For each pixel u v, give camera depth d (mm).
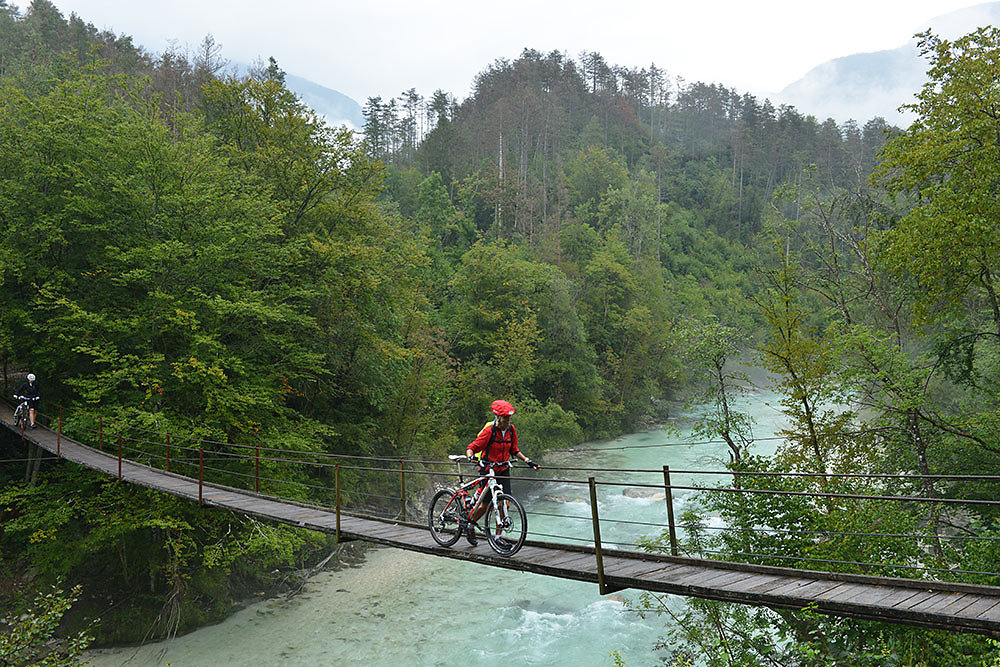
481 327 52125
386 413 34125
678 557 8891
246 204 25172
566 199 90312
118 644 20125
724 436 21750
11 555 22734
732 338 22906
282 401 27016
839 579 7723
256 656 19562
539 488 37719
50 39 70750
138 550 22625
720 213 121938
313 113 32531
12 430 23500
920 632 10641
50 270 23156
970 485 17875
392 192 86500
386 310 32938
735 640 13812
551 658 19250
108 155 24219
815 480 14719
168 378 22781
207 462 22734
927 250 17531
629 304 65625
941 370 20344
